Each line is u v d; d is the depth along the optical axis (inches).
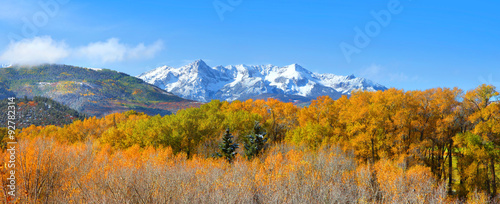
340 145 2591.0
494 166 2187.5
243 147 2792.8
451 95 2554.1
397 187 1834.4
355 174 2092.8
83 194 1264.8
